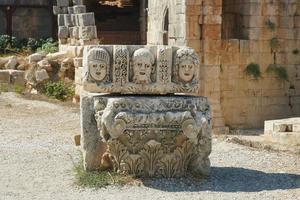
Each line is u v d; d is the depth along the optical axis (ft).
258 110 79.00
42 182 40.70
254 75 78.07
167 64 41.09
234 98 77.61
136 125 39.78
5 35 122.52
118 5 138.62
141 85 40.86
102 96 40.98
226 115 77.41
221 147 55.21
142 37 121.19
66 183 40.37
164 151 40.81
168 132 40.40
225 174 43.37
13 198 36.65
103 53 40.55
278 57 79.46
